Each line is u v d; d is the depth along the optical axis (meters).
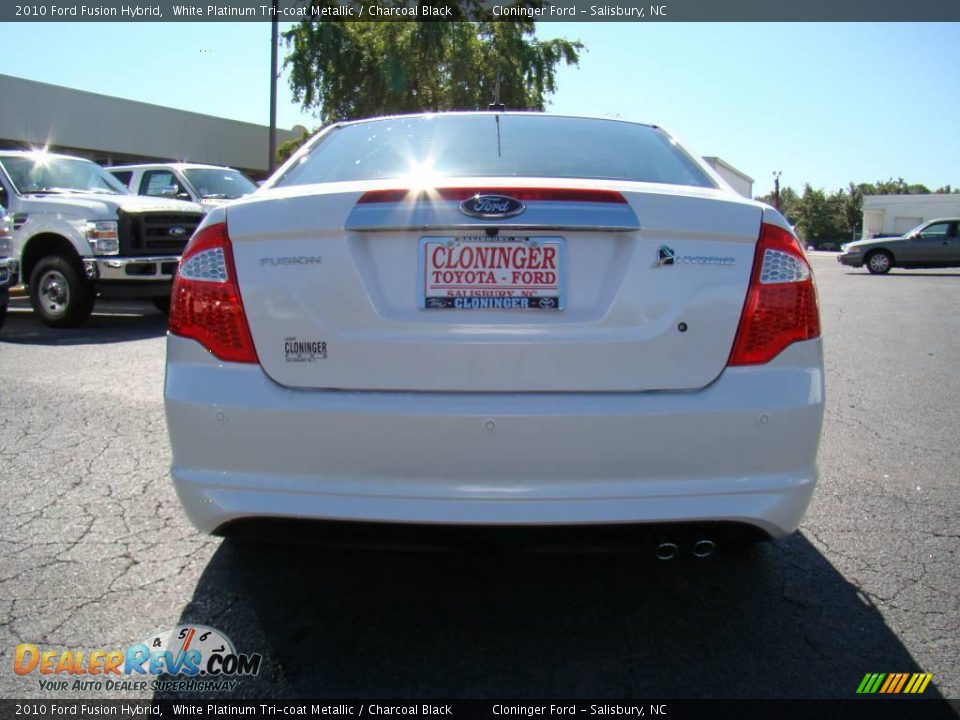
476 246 2.21
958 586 2.86
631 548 2.25
